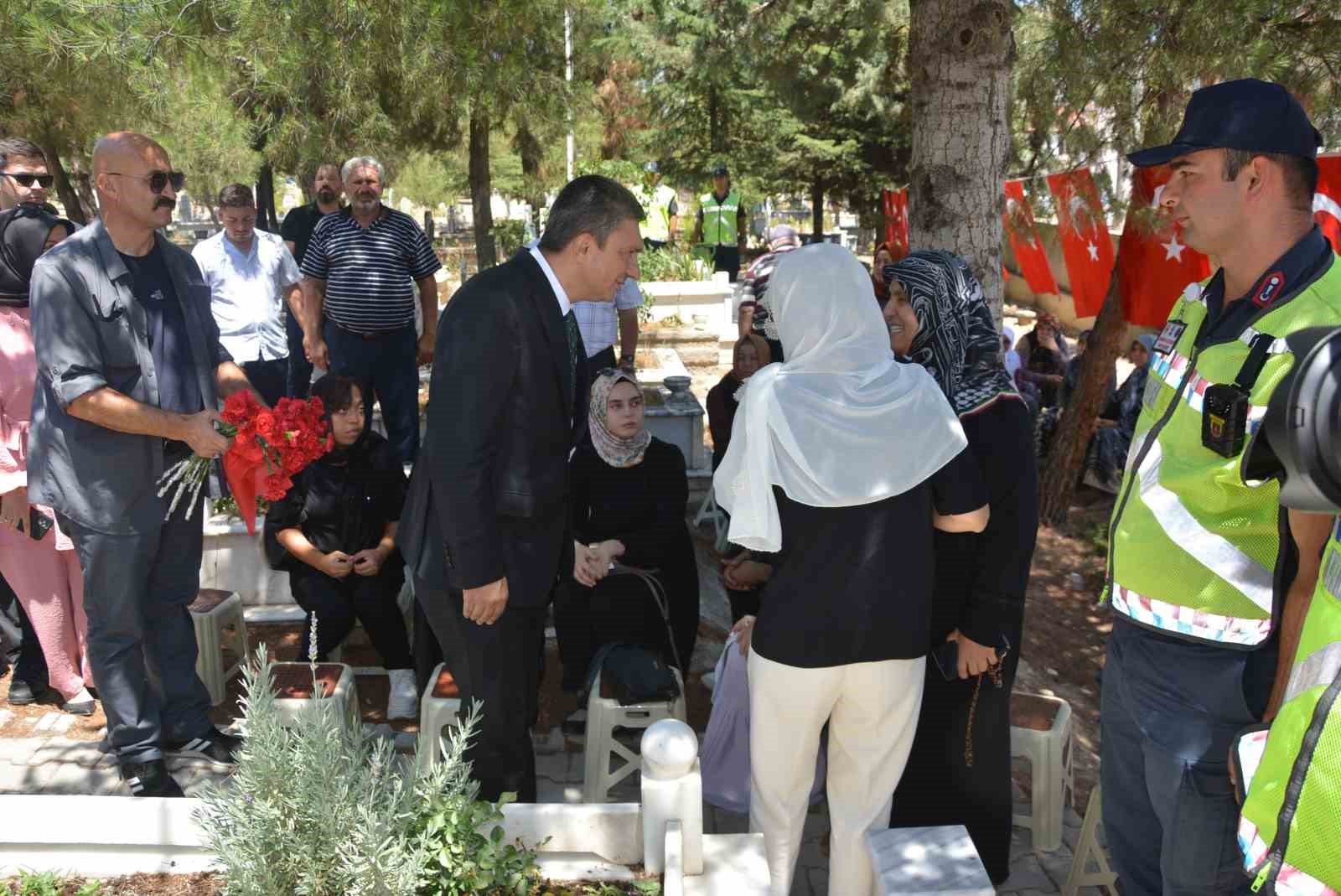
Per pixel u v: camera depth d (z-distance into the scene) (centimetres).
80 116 914
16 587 416
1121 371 1290
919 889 272
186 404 362
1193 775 221
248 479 348
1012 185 773
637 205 294
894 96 1745
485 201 919
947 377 304
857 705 284
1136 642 232
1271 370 200
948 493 280
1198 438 214
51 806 276
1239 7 529
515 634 311
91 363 334
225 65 522
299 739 260
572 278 294
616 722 365
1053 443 848
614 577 423
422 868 249
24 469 399
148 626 384
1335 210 584
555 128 722
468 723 275
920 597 279
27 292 398
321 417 417
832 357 270
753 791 301
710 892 264
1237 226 211
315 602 430
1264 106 205
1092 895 340
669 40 1925
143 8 488
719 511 616
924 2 436
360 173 563
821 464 268
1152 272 743
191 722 394
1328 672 167
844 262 271
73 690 431
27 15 496
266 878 241
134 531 348
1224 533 212
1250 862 177
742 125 2083
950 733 322
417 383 607
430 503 314
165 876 273
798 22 859
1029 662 632
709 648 510
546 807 279
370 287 573
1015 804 388
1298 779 167
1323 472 152
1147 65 571
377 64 539
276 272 659
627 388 429
